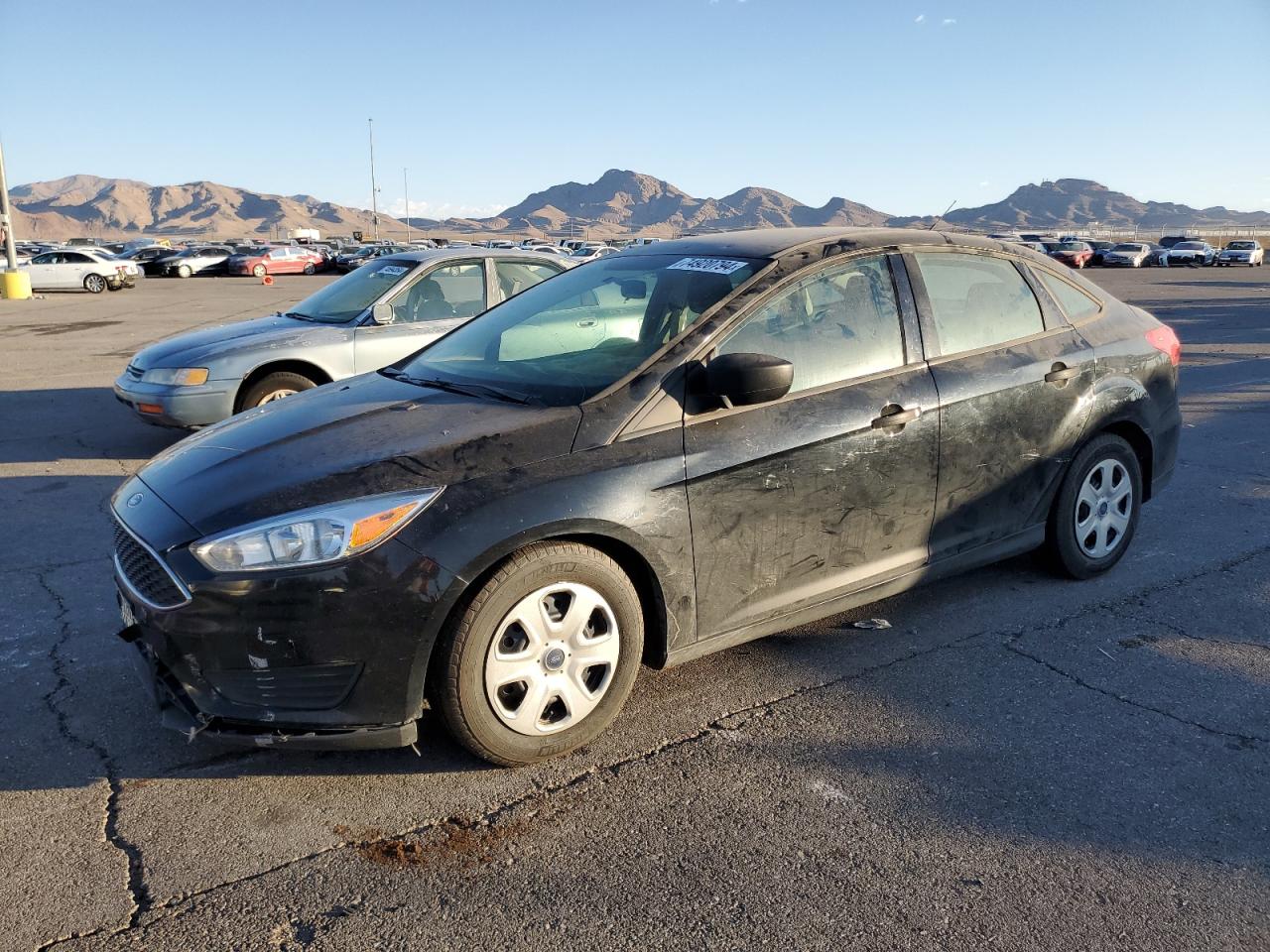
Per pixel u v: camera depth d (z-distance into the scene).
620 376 3.27
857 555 3.68
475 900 2.46
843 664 3.79
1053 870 2.57
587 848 2.67
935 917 2.39
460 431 3.11
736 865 2.60
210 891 2.50
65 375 12.02
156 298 30.14
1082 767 3.07
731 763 3.10
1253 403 9.34
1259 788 2.95
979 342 4.07
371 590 2.74
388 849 2.67
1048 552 4.52
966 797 2.90
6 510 5.94
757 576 3.41
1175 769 3.06
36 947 2.30
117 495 3.38
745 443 3.29
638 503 3.06
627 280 3.90
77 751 3.18
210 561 2.76
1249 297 26.42
